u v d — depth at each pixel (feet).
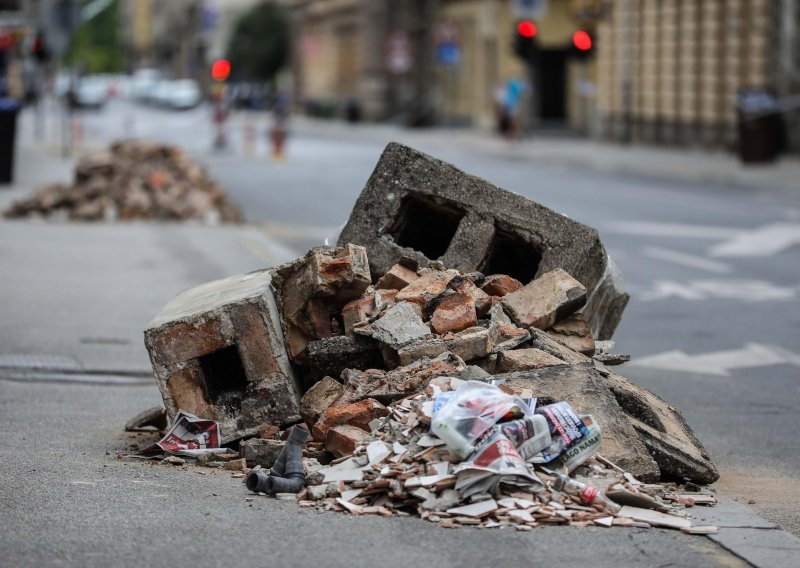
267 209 94.07
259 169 140.87
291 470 23.45
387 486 22.40
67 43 134.31
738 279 60.29
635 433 24.47
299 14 344.28
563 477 22.54
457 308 26.91
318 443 25.32
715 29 159.53
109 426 30.32
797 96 143.23
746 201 102.17
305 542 20.59
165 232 74.64
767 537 21.49
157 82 406.00
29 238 69.36
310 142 206.69
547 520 21.72
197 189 83.66
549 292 27.86
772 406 35.32
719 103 160.56
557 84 223.51
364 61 280.31
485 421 22.68
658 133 177.99
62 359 39.37
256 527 21.33
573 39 148.56
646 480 24.09
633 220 87.04
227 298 26.94
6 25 230.07
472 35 240.53
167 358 26.43
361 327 26.66
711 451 30.12
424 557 19.94
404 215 30.96
